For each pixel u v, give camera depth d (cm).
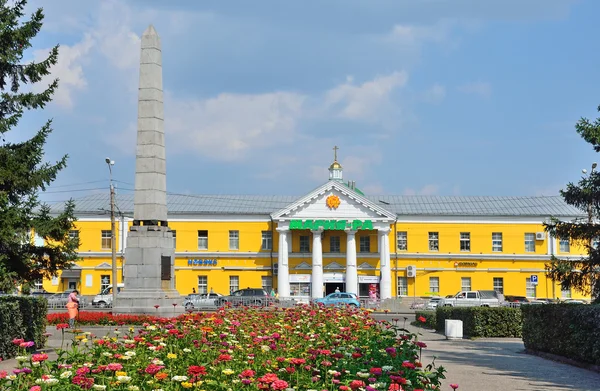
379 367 1149
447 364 2106
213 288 6900
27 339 2306
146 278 3294
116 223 6819
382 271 6769
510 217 6938
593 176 3169
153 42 3359
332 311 2353
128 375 1065
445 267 6925
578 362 2072
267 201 7238
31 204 2775
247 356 1259
